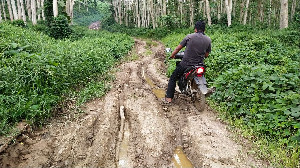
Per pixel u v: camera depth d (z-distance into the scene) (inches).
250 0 1215.6
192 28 960.3
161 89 260.5
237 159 130.6
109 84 260.2
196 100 194.5
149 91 247.3
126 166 125.3
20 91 174.1
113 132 157.8
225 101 197.0
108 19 1900.8
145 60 435.5
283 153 130.1
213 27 815.1
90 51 327.0
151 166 126.1
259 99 180.4
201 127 166.6
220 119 179.6
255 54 304.5
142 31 1284.4
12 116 154.4
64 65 233.0
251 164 126.0
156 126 168.2
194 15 1250.0
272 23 1343.5
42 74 201.0
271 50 325.4
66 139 147.0
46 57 228.5
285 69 227.0
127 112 191.3
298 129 138.2
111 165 125.5
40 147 137.7
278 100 164.1
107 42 502.9
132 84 271.4
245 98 186.9
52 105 184.4
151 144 145.9
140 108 199.2
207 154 135.6
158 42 883.4
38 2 1343.5
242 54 303.0
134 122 174.2
